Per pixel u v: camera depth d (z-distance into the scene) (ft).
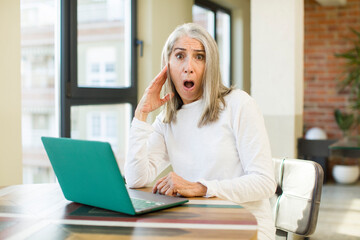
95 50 12.73
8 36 7.60
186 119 5.35
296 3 14.16
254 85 14.74
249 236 3.22
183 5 14.10
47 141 4.25
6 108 7.57
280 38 14.32
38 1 10.04
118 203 3.86
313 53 20.27
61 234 3.31
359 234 10.78
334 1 18.51
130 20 12.17
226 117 5.07
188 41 5.12
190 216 3.79
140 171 5.20
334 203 14.29
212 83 5.09
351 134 19.81
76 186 4.19
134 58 12.28
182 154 5.33
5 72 7.54
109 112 13.03
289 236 5.22
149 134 5.31
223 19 20.06
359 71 18.38
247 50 20.88
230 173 5.05
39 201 4.45
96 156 3.77
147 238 3.19
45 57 10.14
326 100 20.21
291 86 14.26
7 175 7.59
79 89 10.04
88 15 11.96
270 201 5.25
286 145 14.40
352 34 19.69
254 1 14.58
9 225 3.56
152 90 5.34
